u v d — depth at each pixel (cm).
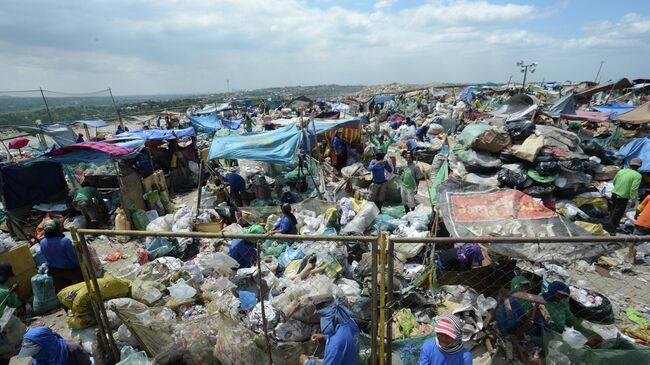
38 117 2683
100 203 1028
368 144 1738
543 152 856
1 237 807
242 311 537
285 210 744
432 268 577
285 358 433
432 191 743
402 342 431
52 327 585
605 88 2336
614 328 521
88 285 429
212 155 1013
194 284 612
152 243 809
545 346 431
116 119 3019
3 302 567
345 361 362
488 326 462
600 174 934
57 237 604
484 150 915
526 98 1422
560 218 456
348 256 676
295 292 491
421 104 3569
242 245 678
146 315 461
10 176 1015
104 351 450
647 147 989
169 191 1412
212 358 427
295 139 1086
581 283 645
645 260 713
